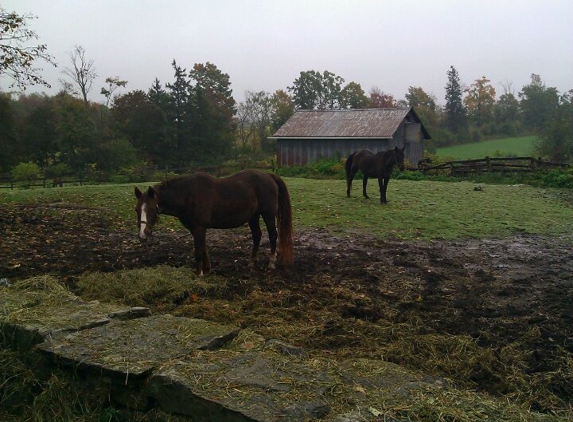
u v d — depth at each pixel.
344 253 9.41
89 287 6.64
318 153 34.94
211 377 3.51
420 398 3.29
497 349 5.01
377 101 79.88
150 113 46.59
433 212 13.91
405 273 8.01
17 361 4.36
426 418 3.06
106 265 8.06
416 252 9.60
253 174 7.79
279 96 76.69
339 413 3.10
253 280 7.26
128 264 8.19
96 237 10.67
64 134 41.75
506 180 23.16
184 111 47.53
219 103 63.41
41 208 14.01
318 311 5.95
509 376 4.39
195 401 3.31
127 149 42.09
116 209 13.95
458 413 3.11
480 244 10.52
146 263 8.31
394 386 3.49
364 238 10.88
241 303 6.18
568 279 7.84
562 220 13.25
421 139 36.62
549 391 4.19
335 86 77.44
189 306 5.95
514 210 14.53
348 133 33.78
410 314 5.96
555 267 8.65
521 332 5.48
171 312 5.88
